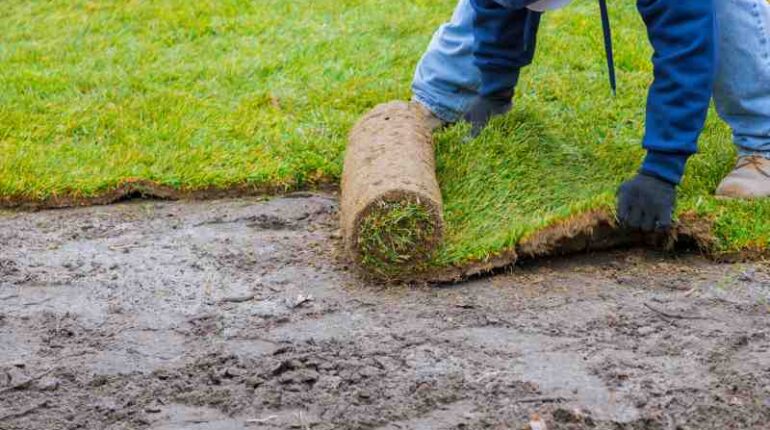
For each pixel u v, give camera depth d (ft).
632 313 15.08
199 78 24.98
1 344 14.58
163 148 21.09
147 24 28.53
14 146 21.24
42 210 19.56
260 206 19.47
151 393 13.28
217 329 14.92
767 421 12.42
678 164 16.25
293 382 13.35
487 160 18.86
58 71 25.32
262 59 25.72
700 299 15.51
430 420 12.52
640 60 24.73
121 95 23.80
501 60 19.13
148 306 15.67
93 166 20.39
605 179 18.72
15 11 29.91
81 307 15.66
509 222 17.35
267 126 22.12
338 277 16.53
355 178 17.08
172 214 19.19
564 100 22.50
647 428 12.34
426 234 16.07
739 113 17.88
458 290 16.05
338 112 22.79
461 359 13.87
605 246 17.10
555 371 13.52
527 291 15.92
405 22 27.61
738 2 17.10
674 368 13.57
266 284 16.31
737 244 16.65
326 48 26.30
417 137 18.35
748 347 14.10
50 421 12.74
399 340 14.43
